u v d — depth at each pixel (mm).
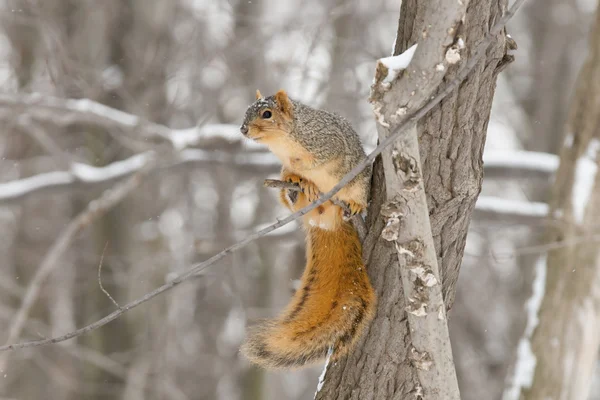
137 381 16250
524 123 23719
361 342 5664
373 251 5734
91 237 17359
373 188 5801
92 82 14648
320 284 6000
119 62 16047
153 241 18344
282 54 14594
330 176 6922
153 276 17922
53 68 13922
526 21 24641
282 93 6852
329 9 14039
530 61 24203
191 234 16531
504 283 20484
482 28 4914
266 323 6012
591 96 10461
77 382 17203
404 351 5547
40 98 13172
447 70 4918
